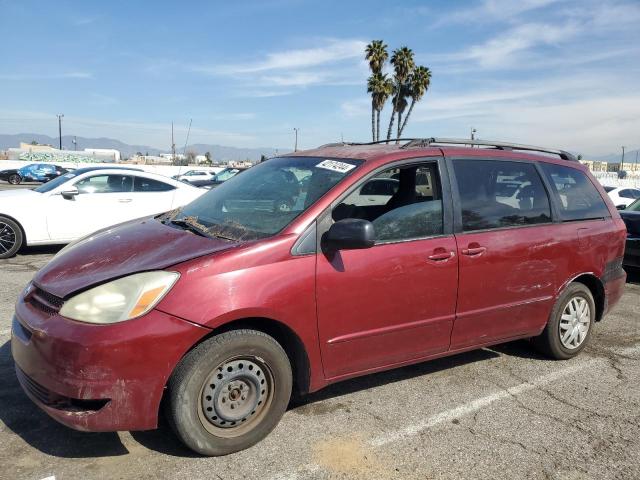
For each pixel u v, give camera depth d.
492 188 4.14
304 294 3.12
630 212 8.22
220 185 4.45
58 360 2.67
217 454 2.99
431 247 3.66
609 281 4.91
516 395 3.98
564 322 4.63
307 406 3.68
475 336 4.00
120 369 2.66
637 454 3.23
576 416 3.68
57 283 2.96
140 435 3.19
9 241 8.27
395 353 3.60
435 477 2.92
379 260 3.41
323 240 3.25
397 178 3.73
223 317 2.85
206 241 3.19
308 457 3.04
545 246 4.30
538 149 4.89
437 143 4.21
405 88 40.38
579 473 3.01
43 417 3.34
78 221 8.65
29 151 66.88
